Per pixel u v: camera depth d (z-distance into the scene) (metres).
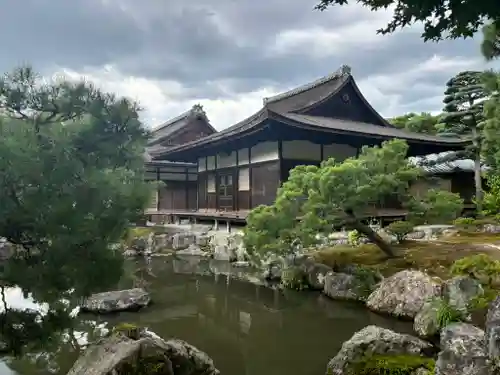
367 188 10.73
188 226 24.08
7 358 7.08
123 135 5.23
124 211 4.98
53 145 4.66
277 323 9.23
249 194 20.69
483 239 14.33
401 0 4.52
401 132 22.03
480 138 22.70
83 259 4.75
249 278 14.30
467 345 5.05
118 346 5.46
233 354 7.45
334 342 7.84
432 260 11.19
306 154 18.95
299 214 11.71
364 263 11.99
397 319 8.92
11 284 4.55
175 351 5.75
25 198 4.38
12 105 4.72
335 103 23.17
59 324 5.17
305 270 12.48
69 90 4.96
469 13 4.27
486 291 8.01
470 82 25.98
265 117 15.77
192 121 38.91
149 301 11.11
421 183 26.05
